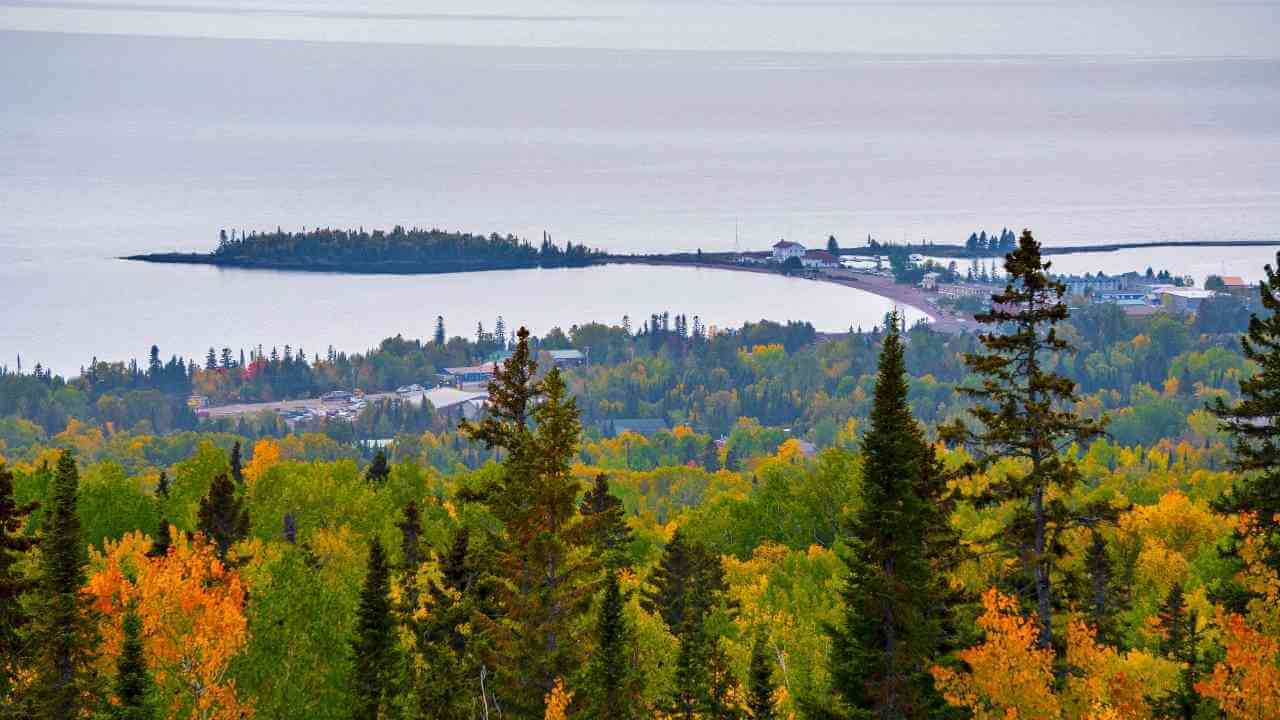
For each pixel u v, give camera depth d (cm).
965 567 8181
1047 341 6250
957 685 5900
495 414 7844
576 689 7106
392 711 7600
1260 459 7025
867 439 6109
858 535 6109
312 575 8581
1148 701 6850
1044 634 6350
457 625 8288
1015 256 6244
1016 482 6341
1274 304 6938
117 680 7319
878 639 6119
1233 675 6047
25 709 7169
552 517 7375
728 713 7712
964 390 6444
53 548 7550
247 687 7831
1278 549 6838
